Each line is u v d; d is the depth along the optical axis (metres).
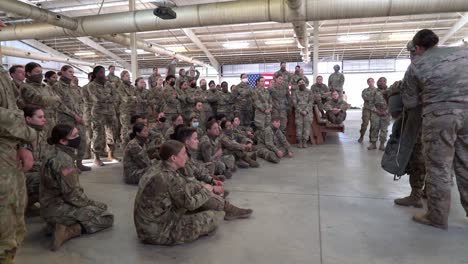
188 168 3.10
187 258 2.23
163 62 21.00
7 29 9.72
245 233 2.63
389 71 20.97
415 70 2.61
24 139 1.61
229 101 8.55
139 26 7.93
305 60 17.66
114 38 11.77
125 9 11.59
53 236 2.44
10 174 1.57
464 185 2.57
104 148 6.09
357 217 2.95
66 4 10.98
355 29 14.04
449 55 2.48
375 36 15.12
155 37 15.12
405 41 16.02
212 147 4.41
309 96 7.22
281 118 7.60
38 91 3.81
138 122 4.32
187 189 2.38
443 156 2.54
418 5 6.33
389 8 6.46
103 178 4.57
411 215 2.98
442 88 2.47
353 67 21.39
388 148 3.17
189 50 17.92
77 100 5.38
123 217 3.04
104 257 2.27
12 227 1.59
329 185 4.04
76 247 2.42
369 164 5.27
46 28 9.33
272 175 4.61
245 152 5.14
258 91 7.28
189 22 7.60
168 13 6.30
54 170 2.49
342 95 8.98
